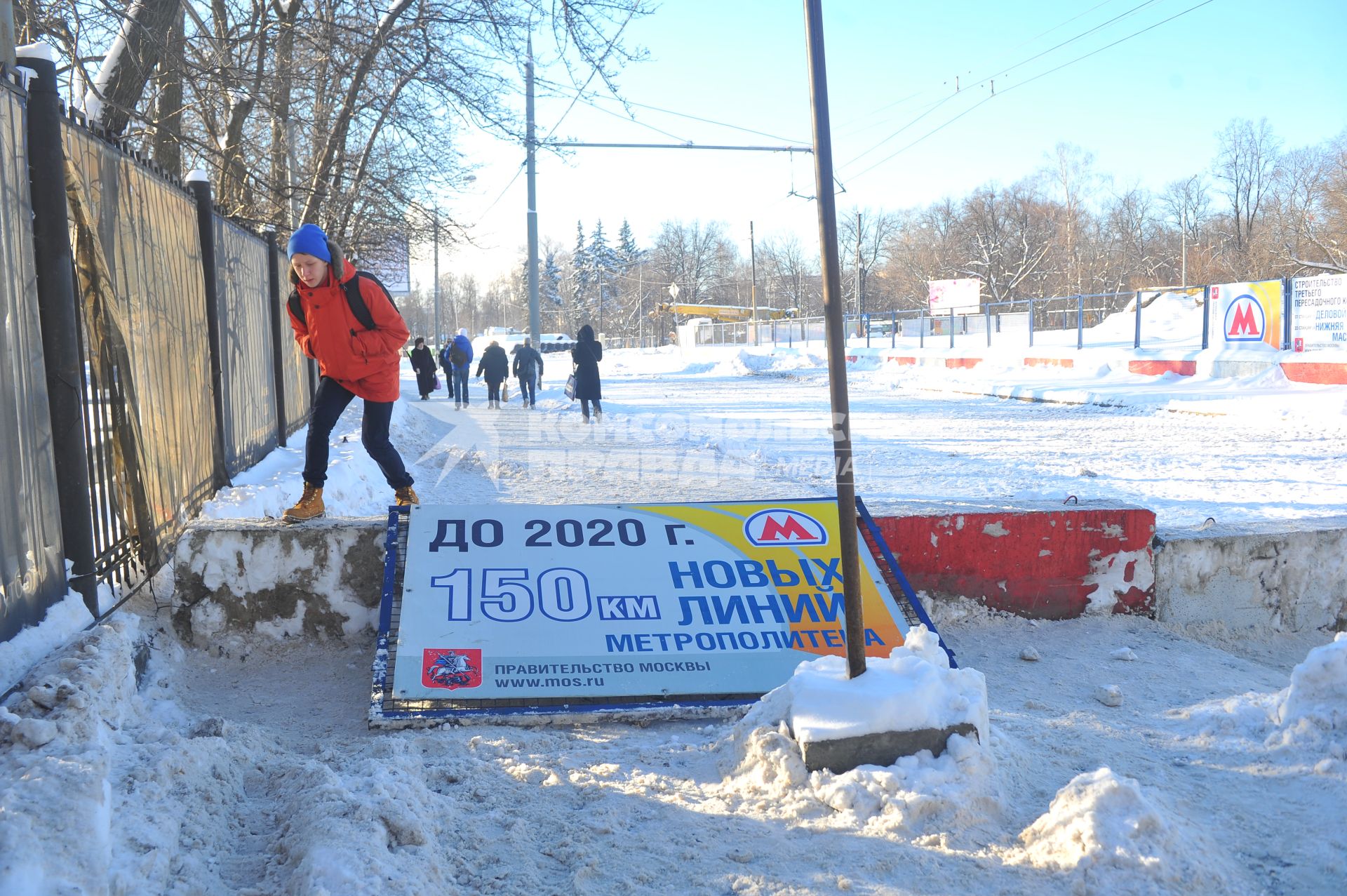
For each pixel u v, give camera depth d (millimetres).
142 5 9070
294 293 5031
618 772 3416
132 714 3416
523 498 9406
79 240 4246
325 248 4852
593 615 4383
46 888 2127
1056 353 27500
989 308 32469
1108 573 5176
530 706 3973
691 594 4508
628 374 44719
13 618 3391
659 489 9914
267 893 2471
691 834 2953
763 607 4480
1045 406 20703
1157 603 5191
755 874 2715
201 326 6461
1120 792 2770
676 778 3383
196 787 2934
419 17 12984
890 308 89438
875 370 36281
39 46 3766
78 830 2309
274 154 14375
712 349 52875
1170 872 2584
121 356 4531
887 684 3289
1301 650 5074
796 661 4258
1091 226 74812
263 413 9133
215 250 6816
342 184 15812
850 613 3357
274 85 12516
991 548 5094
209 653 4637
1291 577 5246
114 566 4309
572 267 126438
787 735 3318
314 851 2514
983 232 72062
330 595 4754
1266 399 17391
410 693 3984
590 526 4812
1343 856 2752
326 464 5008
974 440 14539
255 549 4699
